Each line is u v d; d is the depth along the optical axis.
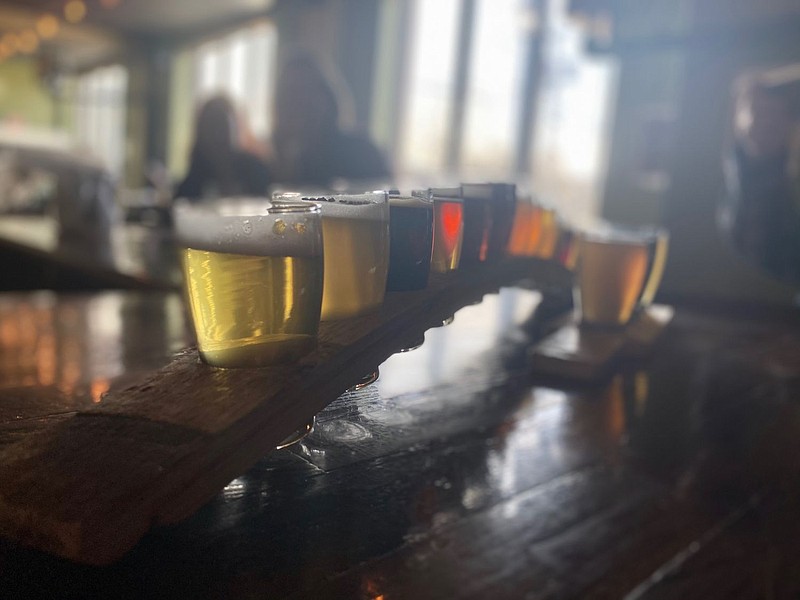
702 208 2.75
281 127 3.56
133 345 1.03
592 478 0.64
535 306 1.26
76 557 0.33
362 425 0.49
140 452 0.36
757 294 2.60
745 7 2.61
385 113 6.77
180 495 0.34
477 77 6.67
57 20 9.71
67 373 0.80
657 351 1.30
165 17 9.21
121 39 10.41
